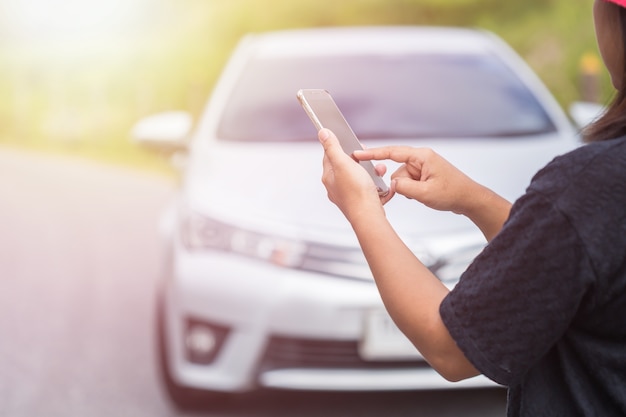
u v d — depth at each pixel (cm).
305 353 369
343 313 363
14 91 3027
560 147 441
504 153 428
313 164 417
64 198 1304
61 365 501
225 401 403
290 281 369
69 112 2605
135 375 480
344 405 412
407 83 490
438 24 1795
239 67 518
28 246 913
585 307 126
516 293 126
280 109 471
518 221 127
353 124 461
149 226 1023
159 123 521
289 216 383
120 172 1664
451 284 361
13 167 1859
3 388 464
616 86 135
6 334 570
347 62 508
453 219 371
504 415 396
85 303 654
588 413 129
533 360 127
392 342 362
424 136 450
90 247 896
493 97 484
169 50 2422
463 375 133
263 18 2102
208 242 388
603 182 123
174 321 389
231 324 374
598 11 135
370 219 141
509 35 1609
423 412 402
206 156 442
